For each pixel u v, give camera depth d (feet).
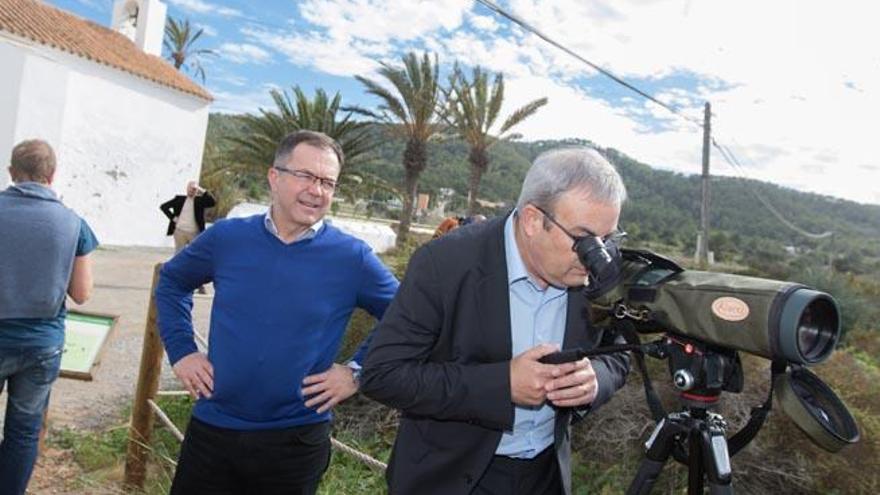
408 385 5.38
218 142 96.12
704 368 5.00
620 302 5.19
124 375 19.20
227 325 7.87
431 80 68.74
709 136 59.72
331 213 78.64
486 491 6.05
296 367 7.83
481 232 5.87
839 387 15.64
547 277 5.47
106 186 57.11
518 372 5.13
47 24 53.98
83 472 12.87
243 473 8.00
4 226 9.41
